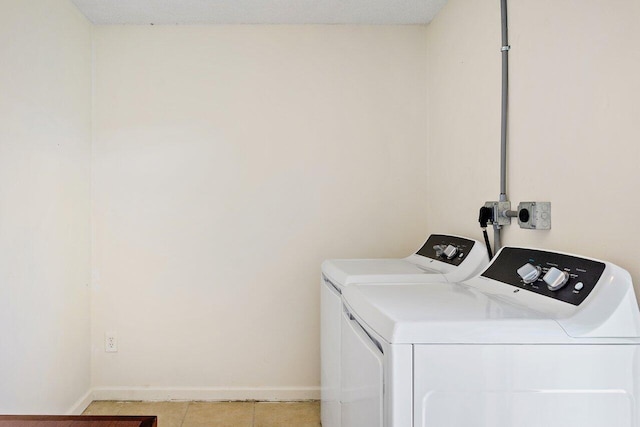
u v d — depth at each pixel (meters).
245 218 3.03
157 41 3.01
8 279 2.00
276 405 2.97
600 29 1.44
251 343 3.04
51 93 2.42
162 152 3.01
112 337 3.00
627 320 1.26
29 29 2.18
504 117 2.00
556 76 1.66
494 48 2.12
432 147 2.98
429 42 3.03
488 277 1.79
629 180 1.33
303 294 3.05
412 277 2.05
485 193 2.22
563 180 1.62
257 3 2.73
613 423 1.25
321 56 3.04
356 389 1.60
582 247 1.53
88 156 2.93
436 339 1.22
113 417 1.12
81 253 2.83
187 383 3.02
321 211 3.05
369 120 3.06
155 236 3.01
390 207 3.07
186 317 3.02
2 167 1.95
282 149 3.04
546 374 1.24
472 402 1.23
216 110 3.02
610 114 1.40
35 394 2.25
